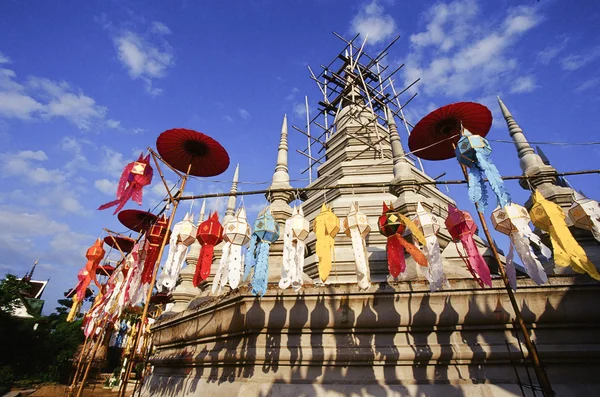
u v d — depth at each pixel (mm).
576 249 6891
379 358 8672
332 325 9180
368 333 9141
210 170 10266
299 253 8070
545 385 6012
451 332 8914
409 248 8156
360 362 8750
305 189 9172
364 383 8500
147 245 10508
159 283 8648
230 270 8172
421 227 8328
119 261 12461
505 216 7762
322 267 7613
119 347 39875
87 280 11727
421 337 8961
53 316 46438
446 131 9023
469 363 8453
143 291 10258
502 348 8430
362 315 9133
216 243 9141
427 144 9445
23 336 33750
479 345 8602
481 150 7551
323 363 8852
